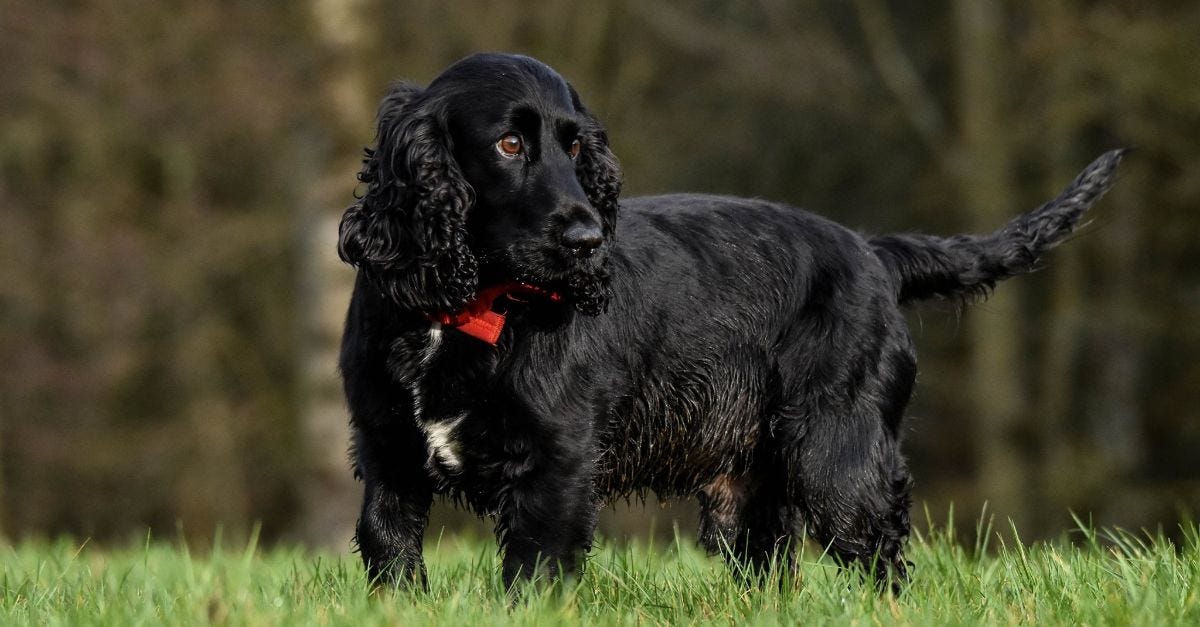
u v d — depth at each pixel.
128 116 16.02
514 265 4.62
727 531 5.81
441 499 5.00
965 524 17.42
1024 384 18.70
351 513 14.62
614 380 4.93
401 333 4.69
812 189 18.27
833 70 17.66
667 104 18.11
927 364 18.64
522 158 4.68
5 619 4.41
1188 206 17.41
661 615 4.48
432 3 15.55
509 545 4.70
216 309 18.28
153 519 18.86
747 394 5.37
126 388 18.50
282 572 5.92
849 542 5.27
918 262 5.89
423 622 4.10
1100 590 4.61
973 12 16.89
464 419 4.69
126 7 15.80
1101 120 17.12
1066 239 6.09
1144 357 19.12
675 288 5.19
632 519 15.88
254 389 18.59
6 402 17.73
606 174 4.93
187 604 4.40
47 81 16.22
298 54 14.88
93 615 4.28
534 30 16.67
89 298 16.58
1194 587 4.45
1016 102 17.23
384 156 4.80
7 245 16.45
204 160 17.03
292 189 15.77
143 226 17.17
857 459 5.30
